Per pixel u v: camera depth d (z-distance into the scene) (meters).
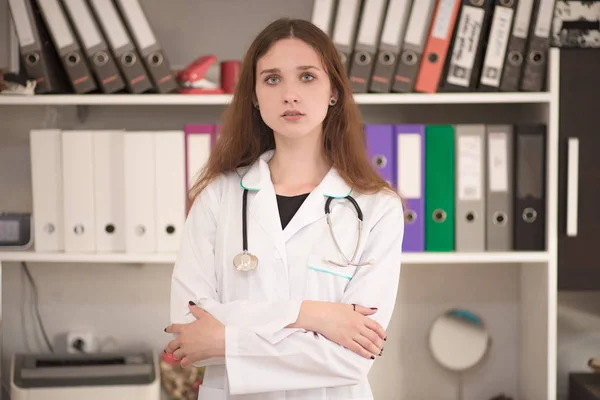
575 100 2.32
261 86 1.56
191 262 1.61
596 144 2.33
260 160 1.68
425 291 2.71
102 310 2.70
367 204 1.63
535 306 2.50
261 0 2.63
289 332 1.48
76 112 2.63
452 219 2.37
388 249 1.59
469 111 2.66
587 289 2.37
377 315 1.54
